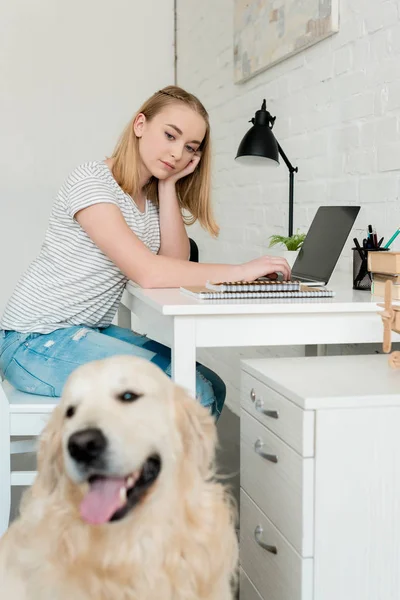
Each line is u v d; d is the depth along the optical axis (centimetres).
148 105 192
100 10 415
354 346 215
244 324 147
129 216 193
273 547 130
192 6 390
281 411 125
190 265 175
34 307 183
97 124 423
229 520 115
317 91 240
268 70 284
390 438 118
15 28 409
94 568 104
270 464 132
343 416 116
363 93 209
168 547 106
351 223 182
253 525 143
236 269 172
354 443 117
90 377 107
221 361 353
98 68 419
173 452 108
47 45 413
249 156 231
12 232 422
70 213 180
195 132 192
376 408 117
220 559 111
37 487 111
